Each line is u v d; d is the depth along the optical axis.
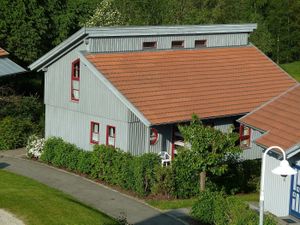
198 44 38.22
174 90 32.56
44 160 33.28
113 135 31.31
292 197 25.91
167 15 53.84
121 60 33.12
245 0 81.38
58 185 28.92
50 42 48.59
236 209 21.95
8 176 28.91
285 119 26.77
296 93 28.47
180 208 26.19
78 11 49.91
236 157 30.77
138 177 27.88
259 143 25.86
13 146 36.31
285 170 17.53
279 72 39.12
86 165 30.81
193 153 25.86
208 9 59.88
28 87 50.62
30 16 46.50
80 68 32.75
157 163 28.27
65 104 34.03
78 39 32.44
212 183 28.20
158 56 35.06
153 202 26.91
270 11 87.06
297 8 86.38
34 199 23.38
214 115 31.97
